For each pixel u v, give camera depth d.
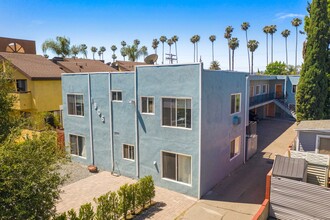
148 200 12.44
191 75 12.66
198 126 12.69
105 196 10.20
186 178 13.49
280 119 35.72
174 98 13.36
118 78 15.46
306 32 24.31
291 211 10.33
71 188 14.36
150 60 16.94
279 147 22.16
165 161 14.16
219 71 14.26
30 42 35.72
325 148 14.09
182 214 11.47
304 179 11.27
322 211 9.64
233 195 13.28
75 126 18.36
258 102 31.00
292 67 71.56
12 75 11.48
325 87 22.27
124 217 11.05
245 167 17.45
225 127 15.39
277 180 10.57
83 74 17.23
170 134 13.70
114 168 16.53
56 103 24.61
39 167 6.93
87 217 9.33
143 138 14.83
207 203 12.48
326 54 22.19
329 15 22.81
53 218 8.12
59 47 42.56
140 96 14.61
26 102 22.59
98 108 16.77
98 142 17.17
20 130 9.38
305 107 22.55
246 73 18.09
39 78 22.78
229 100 15.77
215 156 14.35
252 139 19.80
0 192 6.23
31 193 6.52
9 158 6.53
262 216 10.12
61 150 8.62
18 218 6.25
